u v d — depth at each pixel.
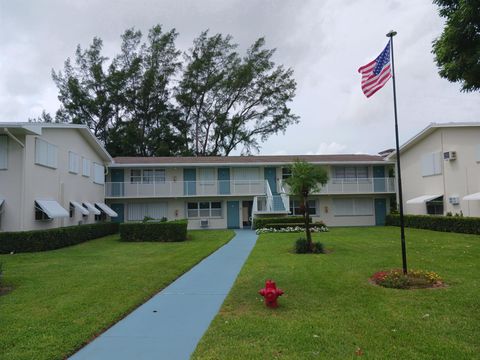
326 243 18.30
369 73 11.82
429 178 29.19
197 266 13.23
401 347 5.57
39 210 19.44
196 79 52.84
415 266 11.80
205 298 8.84
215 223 33.00
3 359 5.30
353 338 5.93
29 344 5.85
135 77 51.81
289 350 5.50
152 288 9.62
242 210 33.22
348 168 34.59
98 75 51.06
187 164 32.31
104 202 31.22
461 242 18.27
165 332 6.54
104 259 14.75
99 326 6.70
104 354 5.62
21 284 10.21
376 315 7.07
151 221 24.16
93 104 49.72
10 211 17.95
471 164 25.11
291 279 10.26
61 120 50.88
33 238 17.20
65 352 5.60
